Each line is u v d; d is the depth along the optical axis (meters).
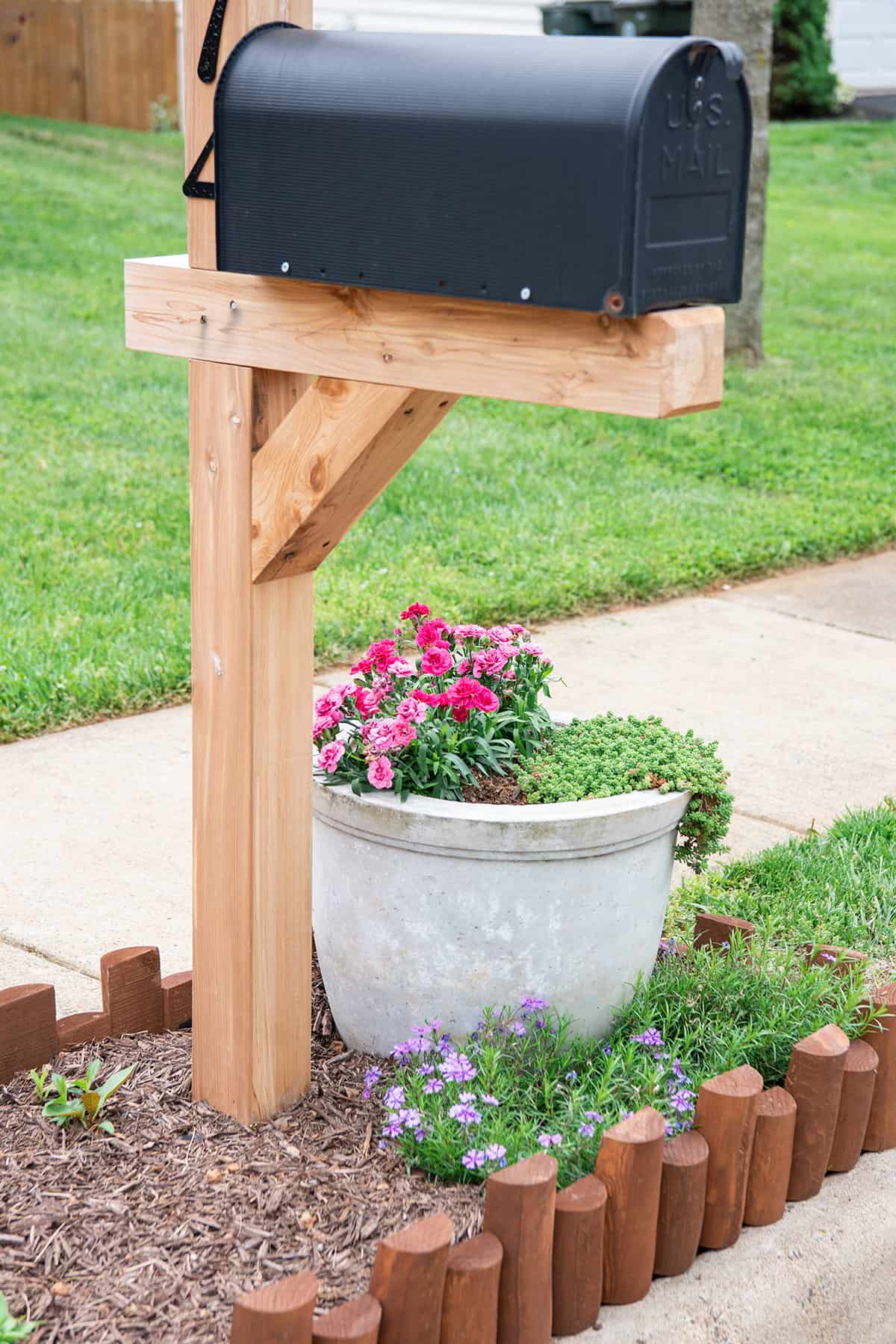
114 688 5.76
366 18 17.23
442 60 2.21
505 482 9.09
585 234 2.04
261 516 2.66
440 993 3.11
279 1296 2.22
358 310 2.42
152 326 2.74
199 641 2.82
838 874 4.34
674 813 3.15
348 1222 2.66
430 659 3.26
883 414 11.12
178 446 9.39
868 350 12.98
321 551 2.76
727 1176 2.77
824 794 5.13
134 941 4.02
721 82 2.07
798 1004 3.28
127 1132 2.92
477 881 2.99
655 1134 2.59
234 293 2.59
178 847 4.62
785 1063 3.16
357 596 6.86
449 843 2.95
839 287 15.10
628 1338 2.61
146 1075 3.14
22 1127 2.93
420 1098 2.90
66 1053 3.23
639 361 2.09
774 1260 2.83
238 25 2.46
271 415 2.66
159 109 18.67
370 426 2.49
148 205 15.09
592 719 3.57
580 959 3.10
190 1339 2.37
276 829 2.86
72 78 18.14
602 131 1.99
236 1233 2.62
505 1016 3.10
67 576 6.99
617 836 3.01
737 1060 3.09
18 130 17.34
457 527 8.12
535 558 7.66
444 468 9.28
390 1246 2.30
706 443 10.25
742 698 6.07
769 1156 2.86
